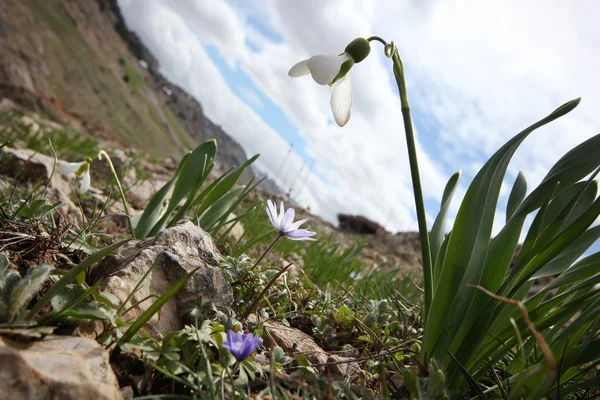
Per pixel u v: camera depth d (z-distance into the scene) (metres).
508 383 0.16
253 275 0.20
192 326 0.15
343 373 0.17
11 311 0.11
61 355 0.11
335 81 0.18
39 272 0.12
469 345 0.15
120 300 0.14
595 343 0.14
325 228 1.10
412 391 0.14
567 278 0.16
